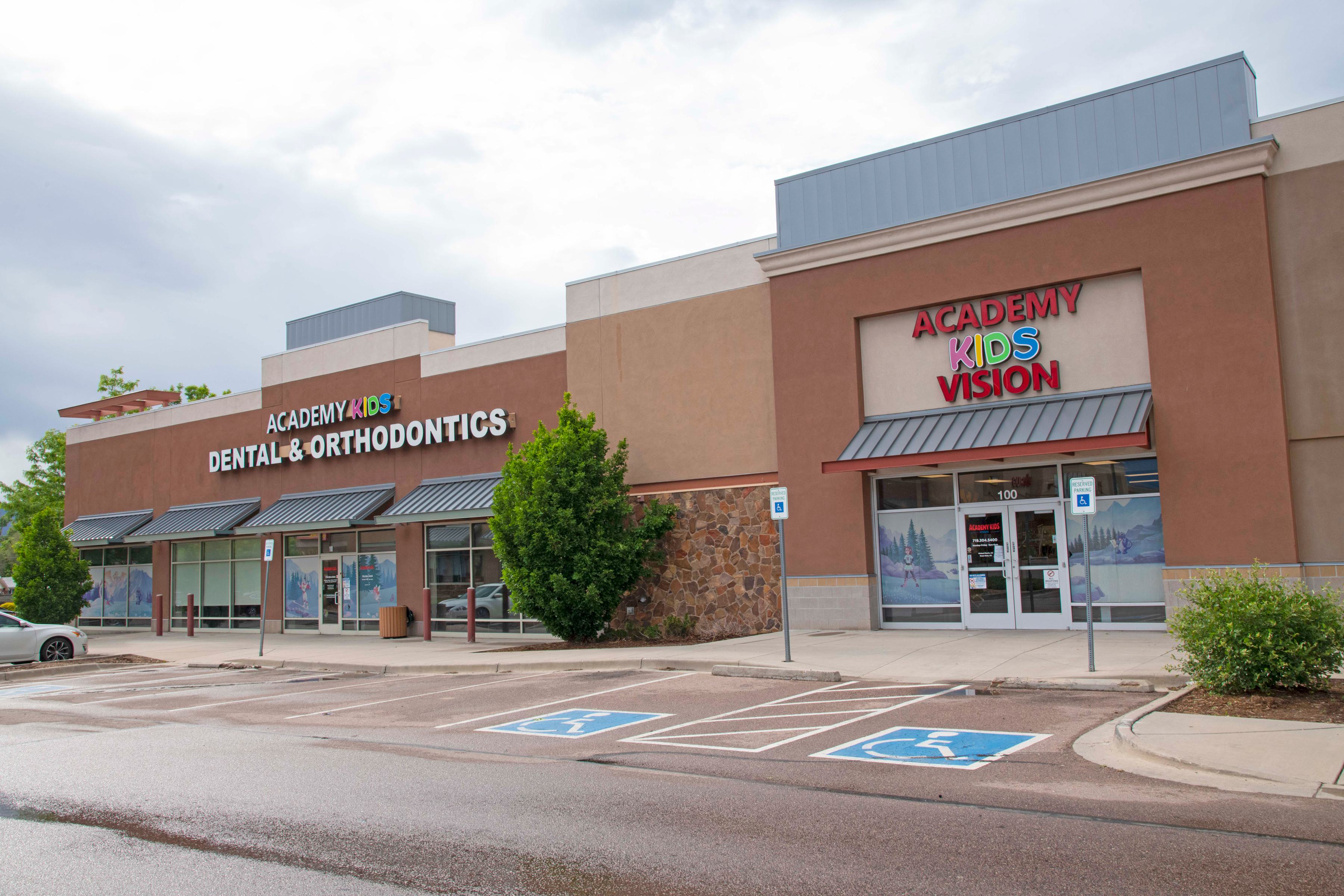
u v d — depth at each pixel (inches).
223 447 1275.8
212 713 521.7
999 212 709.9
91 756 393.1
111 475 1438.2
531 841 253.1
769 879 220.1
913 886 213.0
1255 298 614.9
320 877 229.0
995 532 722.2
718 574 826.8
